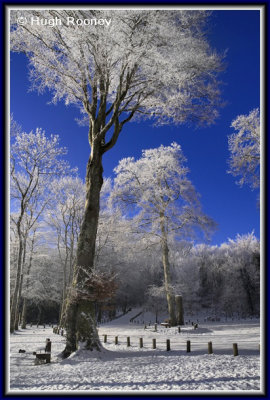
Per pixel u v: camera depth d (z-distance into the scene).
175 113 16.09
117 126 15.12
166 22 12.08
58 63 14.06
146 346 15.88
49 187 32.62
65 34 12.80
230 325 26.92
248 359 10.24
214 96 15.45
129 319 48.59
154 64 12.48
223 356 11.12
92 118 15.02
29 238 37.97
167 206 29.14
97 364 10.60
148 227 30.59
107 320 49.66
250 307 56.12
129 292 55.50
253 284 56.62
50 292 45.84
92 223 13.62
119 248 32.38
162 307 50.91
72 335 12.60
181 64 13.38
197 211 29.03
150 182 30.23
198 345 15.38
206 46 13.55
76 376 8.79
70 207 33.66
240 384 7.00
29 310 51.31
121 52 11.69
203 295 64.69
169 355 12.30
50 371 10.07
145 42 11.67
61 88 15.41
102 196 37.56
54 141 26.27
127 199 31.28
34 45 14.15
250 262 59.16
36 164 25.62
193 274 60.44
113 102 15.92
